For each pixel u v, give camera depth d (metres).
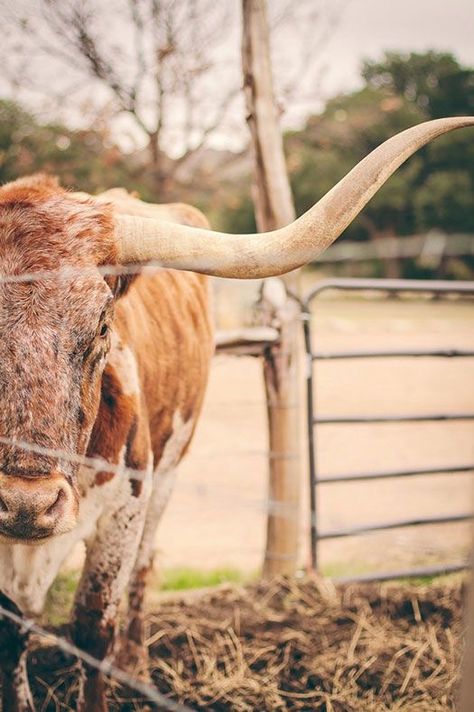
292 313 5.00
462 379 13.31
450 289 4.92
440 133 2.45
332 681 3.80
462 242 16.83
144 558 4.06
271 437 5.08
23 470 2.39
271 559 5.05
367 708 3.62
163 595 4.73
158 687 3.80
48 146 9.99
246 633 4.23
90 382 2.67
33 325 2.51
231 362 14.11
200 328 4.17
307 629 4.29
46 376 2.47
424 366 14.95
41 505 2.36
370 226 37.59
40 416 2.44
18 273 2.59
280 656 4.03
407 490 6.98
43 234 2.69
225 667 3.94
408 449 8.59
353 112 18.11
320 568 5.27
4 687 3.20
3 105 9.95
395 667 3.92
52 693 3.63
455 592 4.67
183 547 5.67
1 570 3.06
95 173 10.00
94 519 3.18
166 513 6.40
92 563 3.28
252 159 5.04
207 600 4.64
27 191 2.87
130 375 3.20
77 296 2.58
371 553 5.52
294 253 2.57
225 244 2.67
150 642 4.13
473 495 1.79
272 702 3.66
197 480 7.18
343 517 6.20
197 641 4.15
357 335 16.77
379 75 43.44
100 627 3.29
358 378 13.30
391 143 2.47
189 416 4.14
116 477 3.16
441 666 3.89
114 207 2.90
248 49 4.94
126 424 3.16
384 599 4.58
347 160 32.38
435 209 36.34
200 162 10.20
